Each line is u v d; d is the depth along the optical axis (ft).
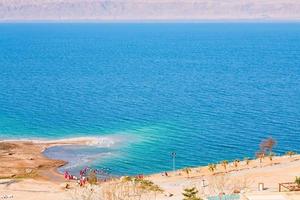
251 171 277.03
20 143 385.09
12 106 522.88
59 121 456.45
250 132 421.59
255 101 554.46
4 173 314.14
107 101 552.00
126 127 434.71
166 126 438.81
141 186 236.84
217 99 564.71
